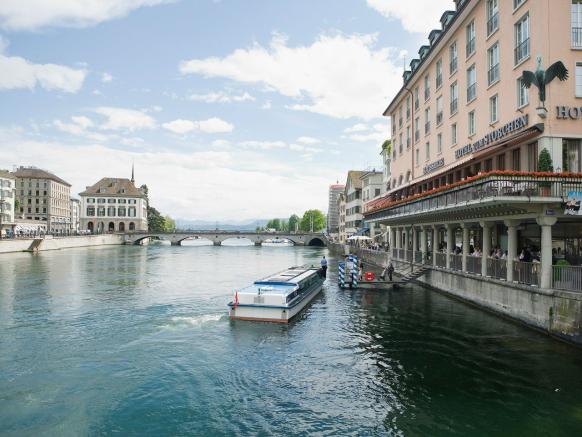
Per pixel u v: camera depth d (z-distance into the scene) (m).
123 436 8.91
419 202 24.95
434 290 27.03
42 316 19.11
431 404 10.20
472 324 17.30
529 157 18.44
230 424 9.38
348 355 13.74
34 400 10.55
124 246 94.44
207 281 32.28
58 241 71.88
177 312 19.97
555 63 16.20
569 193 14.97
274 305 18.00
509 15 19.88
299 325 17.58
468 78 25.08
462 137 25.67
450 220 24.27
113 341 15.24
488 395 10.59
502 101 20.56
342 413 9.84
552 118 16.80
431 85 31.50
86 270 38.78
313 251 85.06
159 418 9.66
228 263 51.47
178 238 106.31
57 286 28.31
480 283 20.12
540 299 15.25
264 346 14.71
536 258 18.50
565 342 14.16
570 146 17.06
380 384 11.40
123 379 11.83
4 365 12.90
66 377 11.96
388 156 53.50
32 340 15.38
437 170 29.86
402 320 18.42
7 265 42.03
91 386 11.36
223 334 16.14
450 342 14.94
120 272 37.84
